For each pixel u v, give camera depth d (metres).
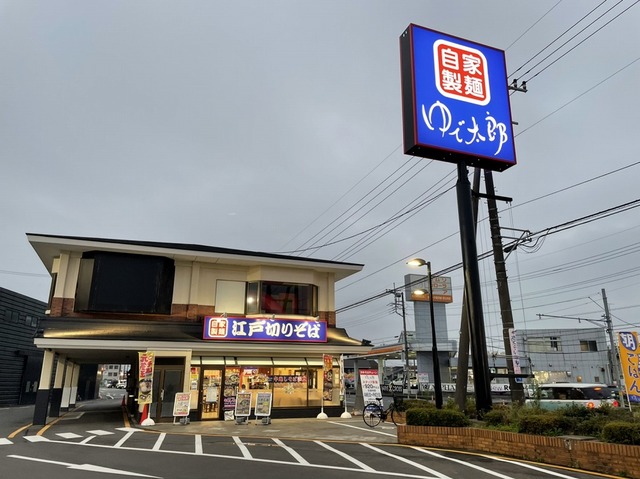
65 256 21.23
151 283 21.92
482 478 8.62
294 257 24.27
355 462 10.30
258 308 23.05
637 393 11.97
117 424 19.09
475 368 13.91
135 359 25.97
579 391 16.17
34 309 37.03
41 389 18.80
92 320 20.27
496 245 17.19
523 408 12.73
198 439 14.38
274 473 9.12
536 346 51.88
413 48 15.55
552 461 10.05
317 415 22.16
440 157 15.40
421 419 13.06
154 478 8.66
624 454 8.90
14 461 10.41
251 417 21.14
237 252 23.98
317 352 22.94
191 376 20.61
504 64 17.00
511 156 16.00
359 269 25.33
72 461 10.41
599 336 50.88
